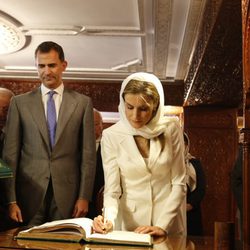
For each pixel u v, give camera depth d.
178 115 8.35
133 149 1.99
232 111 7.65
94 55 6.77
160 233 1.87
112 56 6.81
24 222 2.49
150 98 1.92
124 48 6.35
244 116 1.94
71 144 2.56
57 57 2.56
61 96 2.61
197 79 5.44
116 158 2.04
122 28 5.46
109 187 1.99
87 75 8.07
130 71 7.60
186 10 4.62
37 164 2.49
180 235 2.01
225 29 3.40
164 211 1.96
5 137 2.53
